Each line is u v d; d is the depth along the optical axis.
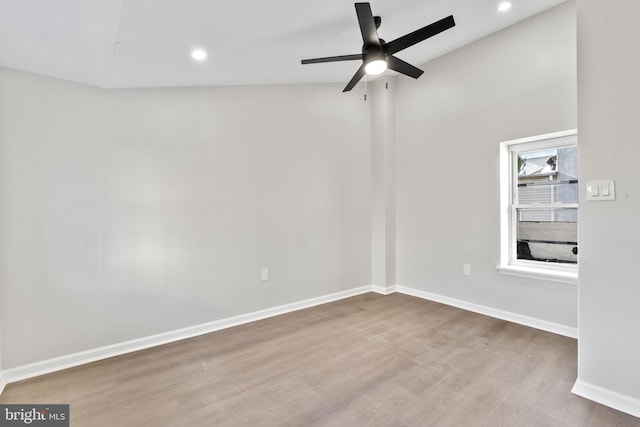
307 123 3.67
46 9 1.55
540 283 2.91
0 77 2.12
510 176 3.25
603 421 1.69
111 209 2.54
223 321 3.09
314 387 2.05
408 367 2.28
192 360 2.44
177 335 2.84
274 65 2.89
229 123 3.12
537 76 2.87
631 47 1.73
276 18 2.09
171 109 2.82
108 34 1.83
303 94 3.64
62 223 2.35
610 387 1.83
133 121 2.64
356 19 2.32
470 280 3.45
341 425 1.70
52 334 2.31
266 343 2.72
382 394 1.96
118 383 2.12
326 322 3.18
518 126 3.00
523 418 1.73
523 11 2.78
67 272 2.37
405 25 2.71
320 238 3.78
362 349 2.57
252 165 3.27
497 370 2.21
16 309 2.19
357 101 4.11
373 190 4.25
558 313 2.81
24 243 2.21
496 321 3.13
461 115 3.47
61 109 2.34
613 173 1.80
